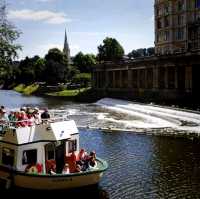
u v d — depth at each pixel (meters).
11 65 67.38
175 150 42.41
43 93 178.00
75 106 107.38
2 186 29.14
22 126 29.06
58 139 28.97
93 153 29.86
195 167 35.12
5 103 123.25
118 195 28.11
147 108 85.19
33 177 27.16
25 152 28.36
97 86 151.38
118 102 107.94
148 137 51.22
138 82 116.50
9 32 64.50
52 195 27.83
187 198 27.27
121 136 52.56
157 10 139.25
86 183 27.95
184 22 125.25
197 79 92.56
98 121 70.19
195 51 85.44
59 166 29.59
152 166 35.72
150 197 27.56
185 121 64.88
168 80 98.62
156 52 140.88
